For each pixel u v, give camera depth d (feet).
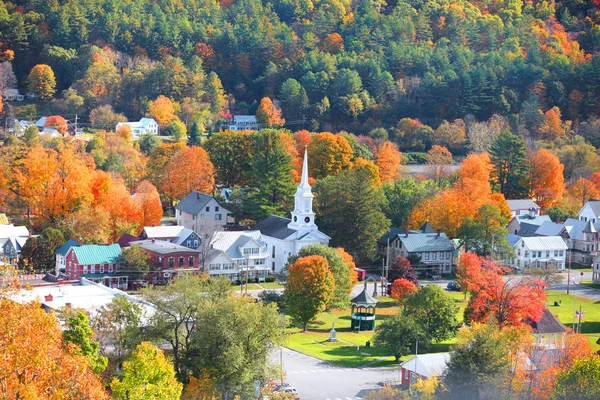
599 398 519.19
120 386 473.67
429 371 585.22
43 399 349.41
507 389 542.57
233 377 538.88
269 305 600.39
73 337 511.40
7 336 352.49
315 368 653.71
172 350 583.17
